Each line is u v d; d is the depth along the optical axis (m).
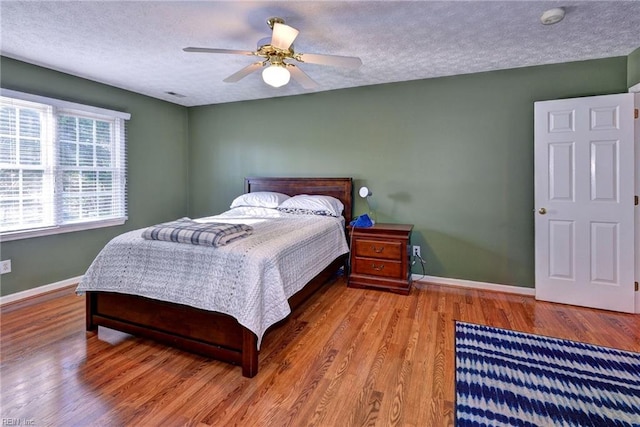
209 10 2.15
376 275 3.42
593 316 2.76
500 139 3.35
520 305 3.02
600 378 1.88
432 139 3.62
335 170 4.09
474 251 3.51
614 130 2.80
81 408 1.63
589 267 2.94
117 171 3.94
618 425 1.52
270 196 4.01
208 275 2.03
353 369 1.99
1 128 2.91
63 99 3.34
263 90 4.05
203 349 2.04
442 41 2.64
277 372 1.96
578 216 2.96
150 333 2.20
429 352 2.18
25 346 2.22
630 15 2.23
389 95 3.77
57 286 3.37
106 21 2.30
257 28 2.41
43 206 3.23
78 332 2.43
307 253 2.66
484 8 2.14
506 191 3.36
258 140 4.51
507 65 3.19
